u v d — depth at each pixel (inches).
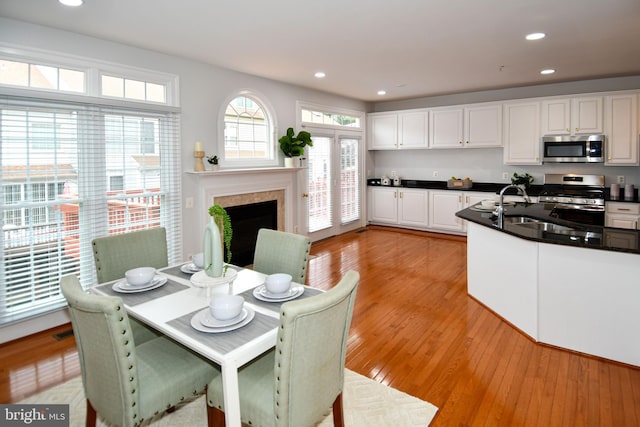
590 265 105.1
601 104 208.4
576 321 108.6
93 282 137.4
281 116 216.1
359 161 291.9
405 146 281.0
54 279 128.0
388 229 291.7
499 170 259.4
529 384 95.4
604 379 96.7
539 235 113.2
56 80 127.3
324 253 223.8
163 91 158.4
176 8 111.1
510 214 147.0
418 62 174.7
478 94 257.6
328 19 121.5
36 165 122.0
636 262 98.6
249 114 199.5
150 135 152.7
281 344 55.9
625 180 216.7
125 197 145.3
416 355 110.4
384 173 308.0
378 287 166.6
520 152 235.5
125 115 143.5
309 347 58.6
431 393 92.6
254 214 198.8
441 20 123.4
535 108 228.2
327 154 257.9
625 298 100.9
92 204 135.6
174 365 72.9
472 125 251.8
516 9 115.2
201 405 90.7
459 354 110.6
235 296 73.0
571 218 207.5
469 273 154.7
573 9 115.6
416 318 135.1
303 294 82.4
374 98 278.4
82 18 117.0
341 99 265.7
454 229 262.4
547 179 236.8
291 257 100.7
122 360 59.9
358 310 142.4
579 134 215.2
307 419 61.7
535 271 114.4
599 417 82.9
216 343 62.2
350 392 93.3
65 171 128.6
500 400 89.5
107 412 65.1
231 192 183.6
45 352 113.5
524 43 148.2
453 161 277.7
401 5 111.4
